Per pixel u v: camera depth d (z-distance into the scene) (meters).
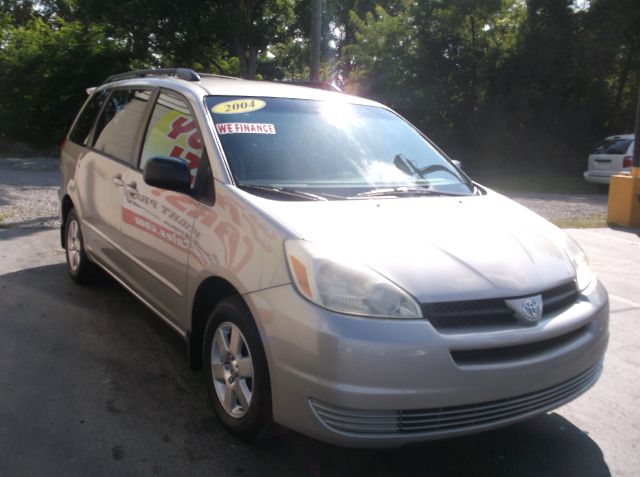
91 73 23.55
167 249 3.91
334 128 4.36
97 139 5.48
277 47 30.52
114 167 4.84
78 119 6.23
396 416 2.76
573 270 3.43
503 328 2.93
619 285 7.07
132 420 3.56
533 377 2.97
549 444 3.59
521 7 24.20
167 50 25.78
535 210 13.23
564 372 3.12
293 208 3.34
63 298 5.53
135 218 4.37
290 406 2.90
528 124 23.38
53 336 4.70
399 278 2.89
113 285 5.96
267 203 3.36
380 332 2.75
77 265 5.80
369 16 25.09
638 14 21.27
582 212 13.05
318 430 2.81
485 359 2.88
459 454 3.44
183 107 4.24
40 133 23.45
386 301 2.81
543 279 3.17
